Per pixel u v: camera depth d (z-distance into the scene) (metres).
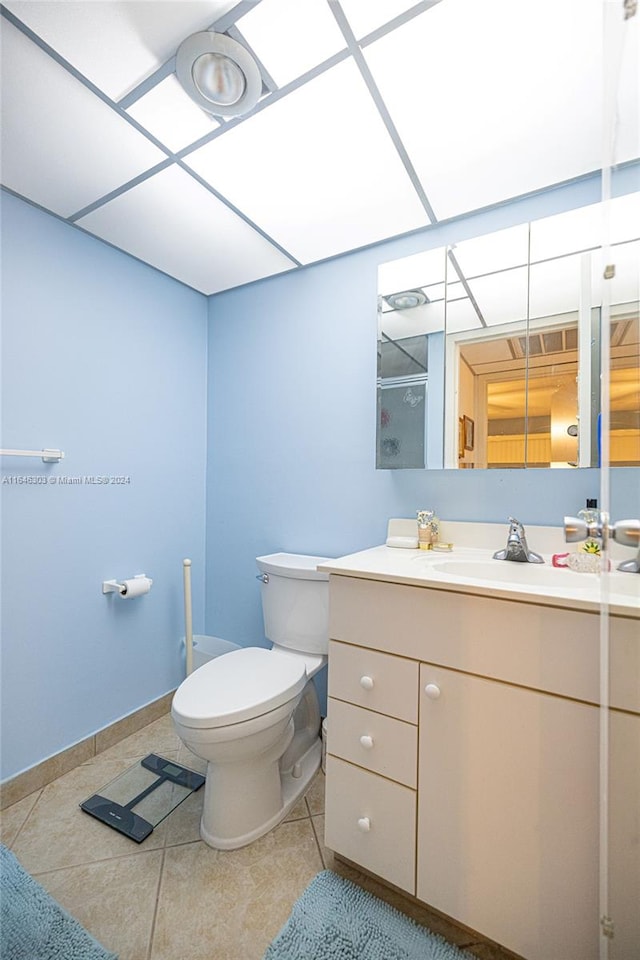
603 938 0.70
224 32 0.91
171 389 1.99
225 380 2.11
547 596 0.84
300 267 1.86
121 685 1.76
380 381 1.60
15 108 1.07
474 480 1.48
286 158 1.24
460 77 0.99
